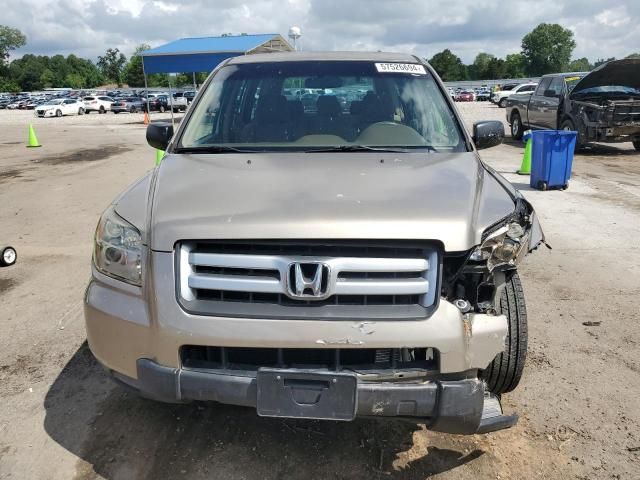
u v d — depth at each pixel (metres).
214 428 2.91
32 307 4.45
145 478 2.57
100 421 2.98
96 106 42.84
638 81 13.00
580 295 4.62
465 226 2.21
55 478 2.57
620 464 2.66
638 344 3.80
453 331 2.16
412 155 3.02
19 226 7.03
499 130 3.62
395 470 2.62
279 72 3.69
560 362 3.56
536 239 2.67
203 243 2.22
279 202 2.31
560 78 13.42
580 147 13.77
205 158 3.00
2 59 125.44
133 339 2.31
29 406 3.12
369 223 2.16
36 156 14.66
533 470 2.63
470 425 2.24
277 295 2.18
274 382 2.14
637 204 7.82
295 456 2.71
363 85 3.55
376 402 2.16
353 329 2.11
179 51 20.34
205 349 2.30
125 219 2.44
